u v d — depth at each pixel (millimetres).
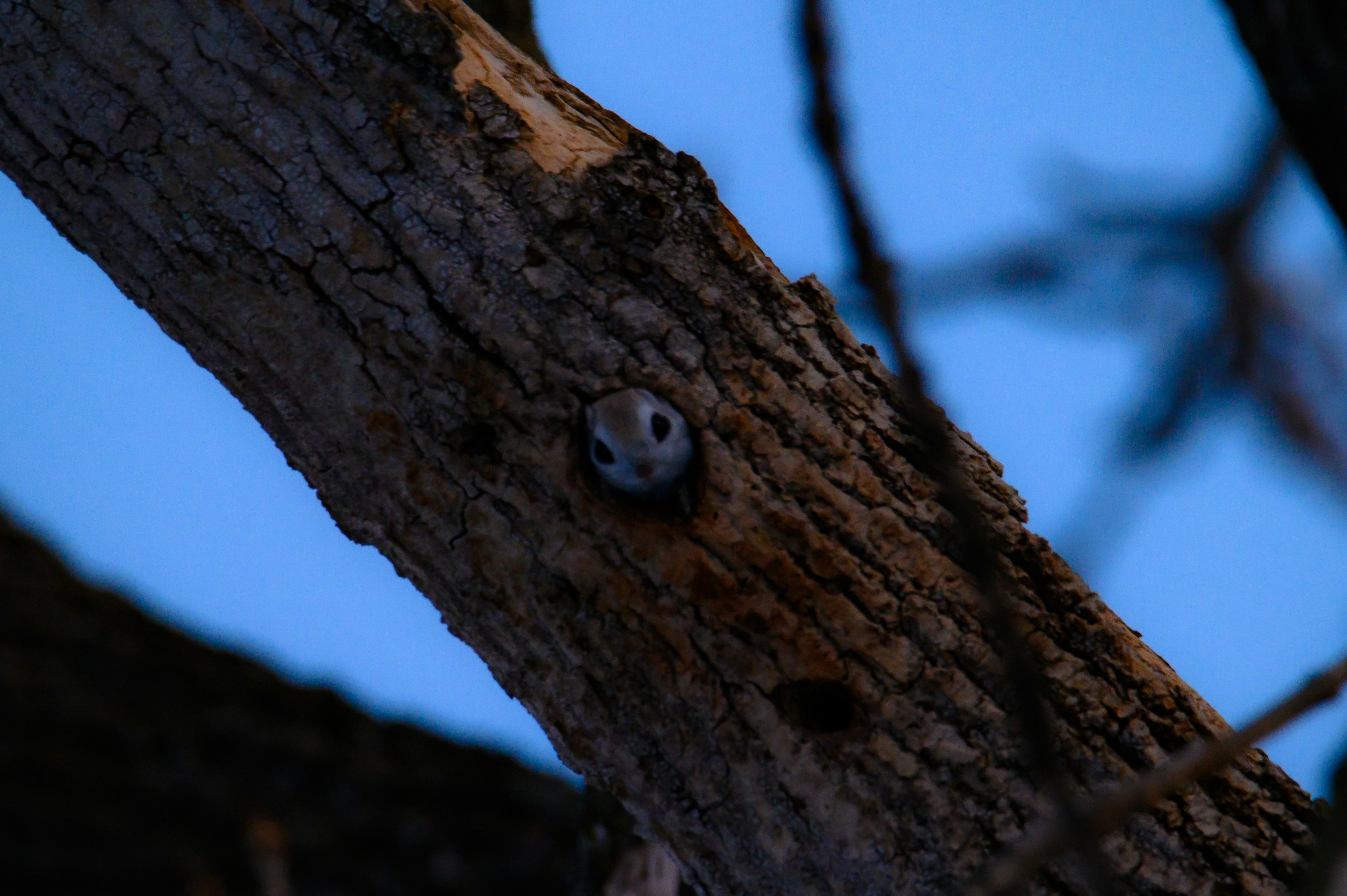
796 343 4051
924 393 3799
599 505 4035
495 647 4066
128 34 4039
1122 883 4020
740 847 4039
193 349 4066
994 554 4043
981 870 4012
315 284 4043
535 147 4051
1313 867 3832
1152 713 4039
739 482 4031
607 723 4047
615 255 4043
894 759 4023
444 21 4051
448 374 4039
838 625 4027
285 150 4039
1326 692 3812
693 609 4031
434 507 4047
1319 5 3916
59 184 4055
